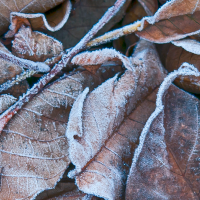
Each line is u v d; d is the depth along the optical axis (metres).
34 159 0.30
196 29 0.31
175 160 0.30
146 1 0.32
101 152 0.30
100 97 0.30
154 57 0.32
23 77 0.31
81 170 0.30
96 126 0.30
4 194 0.30
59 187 0.31
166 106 0.31
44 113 0.30
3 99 0.31
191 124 0.31
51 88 0.31
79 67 0.31
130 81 0.31
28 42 0.31
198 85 0.31
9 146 0.30
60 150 0.30
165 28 0.31
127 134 0.31
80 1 0.32
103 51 0.31
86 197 0.31
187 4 0.30
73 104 0.30
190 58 0.31
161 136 0.30
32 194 0.30
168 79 0.30
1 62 0.31
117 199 0.30
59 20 0.32
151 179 0.30
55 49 0.31
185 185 0.30
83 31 0.32
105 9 0.32
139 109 0.31
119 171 0.30
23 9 0.31
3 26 0.31
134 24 0.31
